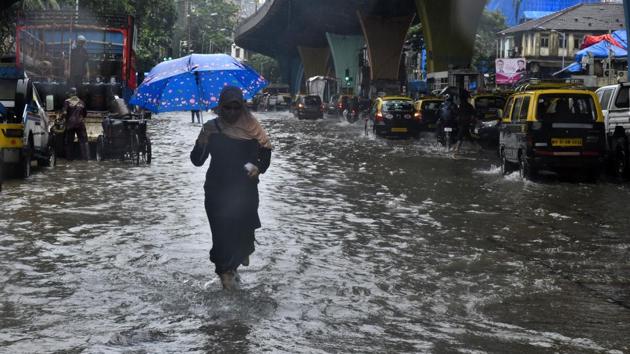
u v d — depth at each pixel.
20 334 5.58
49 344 5.36
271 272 7.58
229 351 5.25
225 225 6.69
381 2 61.66
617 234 9.93
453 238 9.52
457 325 5.89
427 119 31.88
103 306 6.33
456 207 12.23
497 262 8.16
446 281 7.31
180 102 8.37
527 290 6.99
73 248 8.66
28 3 33.38
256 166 6.78
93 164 19.00
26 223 10.27
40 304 6.38
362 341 5.49
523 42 82.06
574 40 80.38
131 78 27.52
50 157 18.06
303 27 89.62
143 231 9.76
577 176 17.41
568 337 5.59
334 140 30.61
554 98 16.12
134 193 13.48
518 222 10.82
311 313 6.19
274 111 84.56
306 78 109.75
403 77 76.38
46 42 26.81
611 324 5.93
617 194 14.24
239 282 7.04
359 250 8.73
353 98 48.94
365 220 10.84
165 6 67.69
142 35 62.16
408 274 7.58
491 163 20.59
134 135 19.00
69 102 19.84
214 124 6.75
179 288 6.91
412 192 14.09
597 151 15.90
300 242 9.16
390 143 28.95
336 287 7.04
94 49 26.55
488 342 5.47
